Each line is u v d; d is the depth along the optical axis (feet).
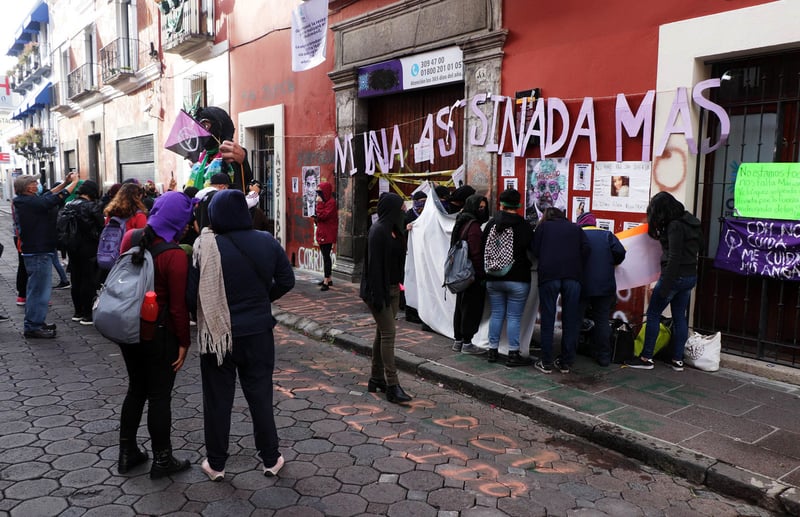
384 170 30.19
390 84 29.17
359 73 31.12
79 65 75.87
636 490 11.64
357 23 30.89
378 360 16.81
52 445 13.01
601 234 17.88
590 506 10.96
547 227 17.58
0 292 31.94
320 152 34.58
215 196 11.34
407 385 17.80
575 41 21.03
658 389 16.38
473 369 18.20
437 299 22.17
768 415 14.57
